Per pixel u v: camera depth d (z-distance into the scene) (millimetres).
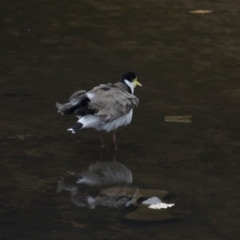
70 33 20203
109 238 9039
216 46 19375
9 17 21375
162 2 23562
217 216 9812
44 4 22891
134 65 17625
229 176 11281
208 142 12797
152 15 22156
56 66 17375
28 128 13281
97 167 11555
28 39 19531
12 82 16016
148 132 13297
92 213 9789
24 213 9734
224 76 16984
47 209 9898
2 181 10852
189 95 15539
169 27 20984
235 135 13164
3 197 10266
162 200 10320
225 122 13867
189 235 9203
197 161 11906
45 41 19422
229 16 22188
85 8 22672
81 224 9430
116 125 12281
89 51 18719
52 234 9125
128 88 13094
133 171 11445
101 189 10664
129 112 12414
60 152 12203
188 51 18906
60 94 15281
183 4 23406
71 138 12930
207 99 15289
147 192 10594
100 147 12516
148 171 11445
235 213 9930
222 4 23469
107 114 11820
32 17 21500
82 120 11781
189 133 13250
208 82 16500
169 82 16406
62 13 22047
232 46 19391
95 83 16109
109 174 11242
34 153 12086
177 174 11328
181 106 14797
